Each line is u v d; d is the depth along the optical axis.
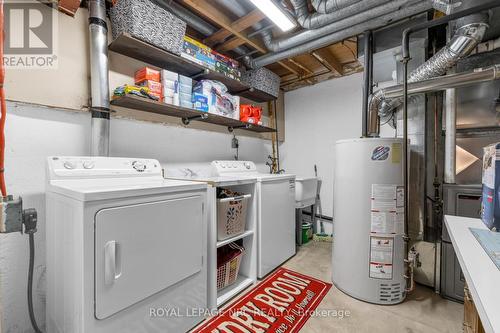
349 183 1.93
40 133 1.51
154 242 1.28
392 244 1.79
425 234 2.15
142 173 1.73
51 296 1.34
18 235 1.41
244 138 3.21
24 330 1.43
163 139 2.23
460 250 0.84
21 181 1.44
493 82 1.99
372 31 2.25
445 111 2.01
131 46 1.79
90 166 1.49
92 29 1.64
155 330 1.30
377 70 2.71
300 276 2.23
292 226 2.67
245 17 1.97
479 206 1.76
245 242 2.20
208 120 2.52
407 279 1.75
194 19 2.19
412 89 1.91
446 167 1.98
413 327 1.53
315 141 3.59
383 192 1.80
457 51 1.65
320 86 3.54
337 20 1.94
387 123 2.84
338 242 2.02
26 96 1.46
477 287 0.60
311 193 3.24
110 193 1.10
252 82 2.89
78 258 1.04
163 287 1.32
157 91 1.93
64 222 1.18
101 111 1.66
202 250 1.58
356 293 1.86
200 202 1.56
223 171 2.50
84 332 1.02
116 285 1.12
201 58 2.24
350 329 1.52
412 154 2.14
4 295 1.37
